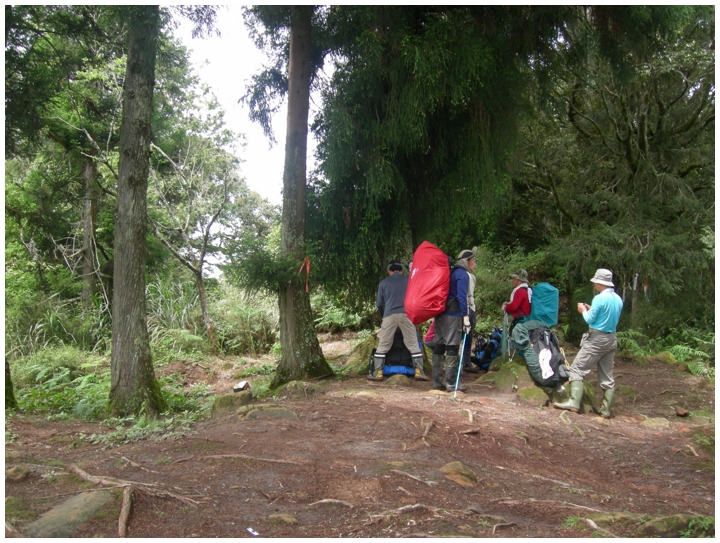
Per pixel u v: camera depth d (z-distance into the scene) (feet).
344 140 27.04
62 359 39.06
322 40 29.09
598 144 46.09
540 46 29.68
